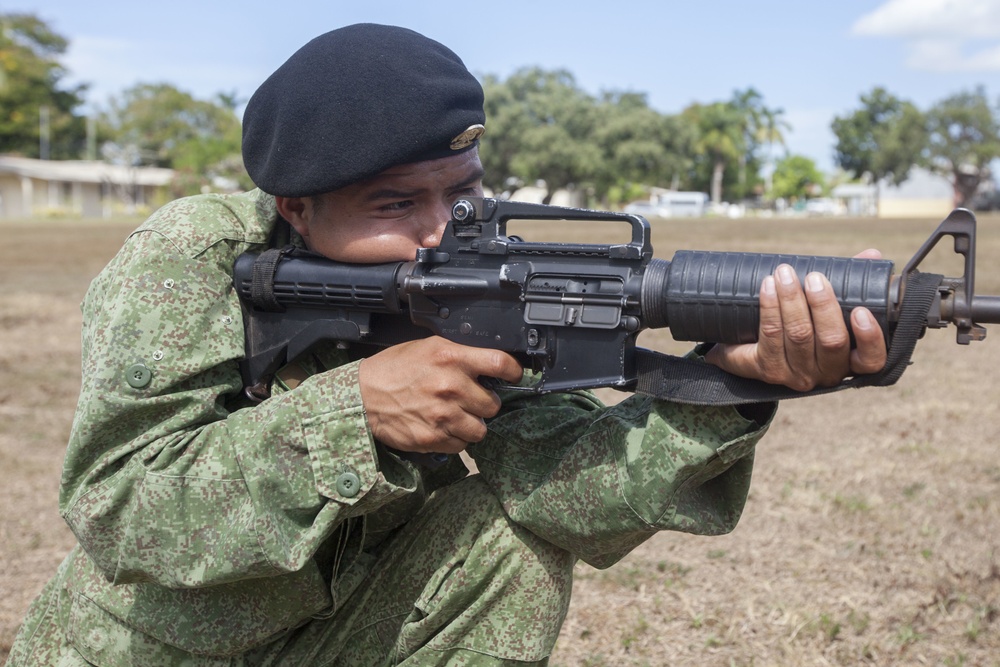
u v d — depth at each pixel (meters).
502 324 1.69
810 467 4.47
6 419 5.49
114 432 1.74
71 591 1.94
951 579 3.27
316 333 1.85
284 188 1.76
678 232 31.30
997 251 16.56
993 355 7.20
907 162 74.94
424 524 1.94
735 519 1.80
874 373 1.45
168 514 1.68
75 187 66.00
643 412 1.74
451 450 1.70
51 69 74.38
